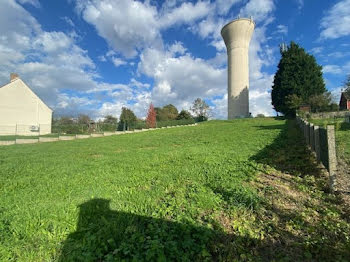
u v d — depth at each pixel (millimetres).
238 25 43125
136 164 6820
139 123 39406
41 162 8141
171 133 20891
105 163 7320
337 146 6945
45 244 2551
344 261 2219
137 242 2525
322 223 2934
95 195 4016
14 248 2473
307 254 2355
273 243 2611
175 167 6070
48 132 37562
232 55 44781
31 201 3867
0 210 3529
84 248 2426
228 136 13664
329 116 23438
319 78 34500
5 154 11039
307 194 3908
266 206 3471
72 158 8930
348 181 4258
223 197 3812
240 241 2619
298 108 30547
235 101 44250
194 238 2646
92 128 39375
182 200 3707
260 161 6293
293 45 37531
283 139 10055
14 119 33812
